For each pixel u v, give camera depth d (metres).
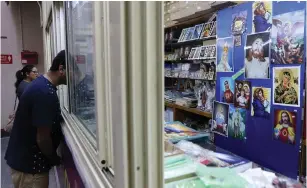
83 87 1.52
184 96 3.51
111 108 0.75
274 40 1.82
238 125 2.20
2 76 5.79
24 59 5.90
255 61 2.00
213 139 2.51
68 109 2.00
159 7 0.59
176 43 3.53
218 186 1.00
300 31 1.63
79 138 1.41
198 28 3.07
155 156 0.62
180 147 1.47
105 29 0.83
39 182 2.10
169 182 1.02
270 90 1.87
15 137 2.05
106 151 0.87
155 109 0.61
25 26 5.90
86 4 1.17
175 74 3.66
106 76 0.86
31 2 5.91
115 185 0.70
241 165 1.27
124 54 0.59
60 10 2.28
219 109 2.45
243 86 2.13
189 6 2.90
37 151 2.04
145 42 0.59
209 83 3.01
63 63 2.02
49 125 1.90
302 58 1.63
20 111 1.99
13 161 2.06
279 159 1.82
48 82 1.98
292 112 1.71
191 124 3.20
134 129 0.60
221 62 2.42
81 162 1.20
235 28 2.21
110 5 0.69
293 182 1.19
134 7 0.58
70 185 1.78
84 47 1.37
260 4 1.93
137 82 0.59
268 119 1.90
